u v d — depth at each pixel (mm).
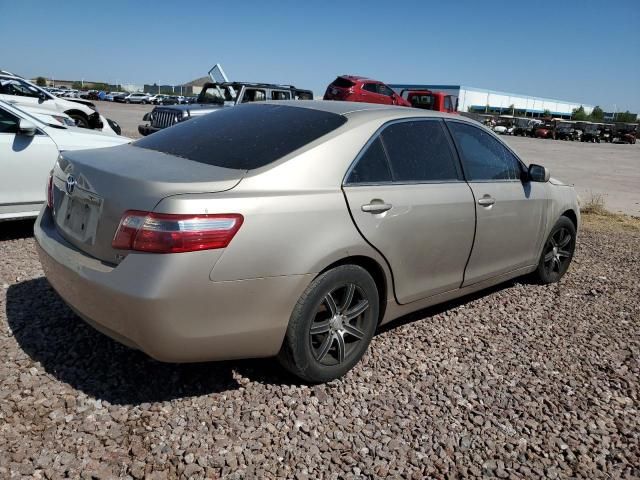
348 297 3084
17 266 4602
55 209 3199
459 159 3889
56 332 3434
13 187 5359
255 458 2486
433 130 3775
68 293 2814
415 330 3996
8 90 12711
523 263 4672
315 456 2539
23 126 5320
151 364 3166
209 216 2492
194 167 2838
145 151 3246
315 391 3047
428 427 2836
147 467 2363
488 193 3992
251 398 2930
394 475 2473
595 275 5844
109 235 2619
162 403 2820
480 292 4957
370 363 3430
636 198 13711
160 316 2447
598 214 10609
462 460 2615
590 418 3051
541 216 4684
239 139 3156
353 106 3611
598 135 56469
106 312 2570
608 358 3809
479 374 3426
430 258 3559
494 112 79062
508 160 4426
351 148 3139
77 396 2811
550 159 25062
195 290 2484
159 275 2422
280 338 2836
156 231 2441
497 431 2859
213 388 2994
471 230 3832
